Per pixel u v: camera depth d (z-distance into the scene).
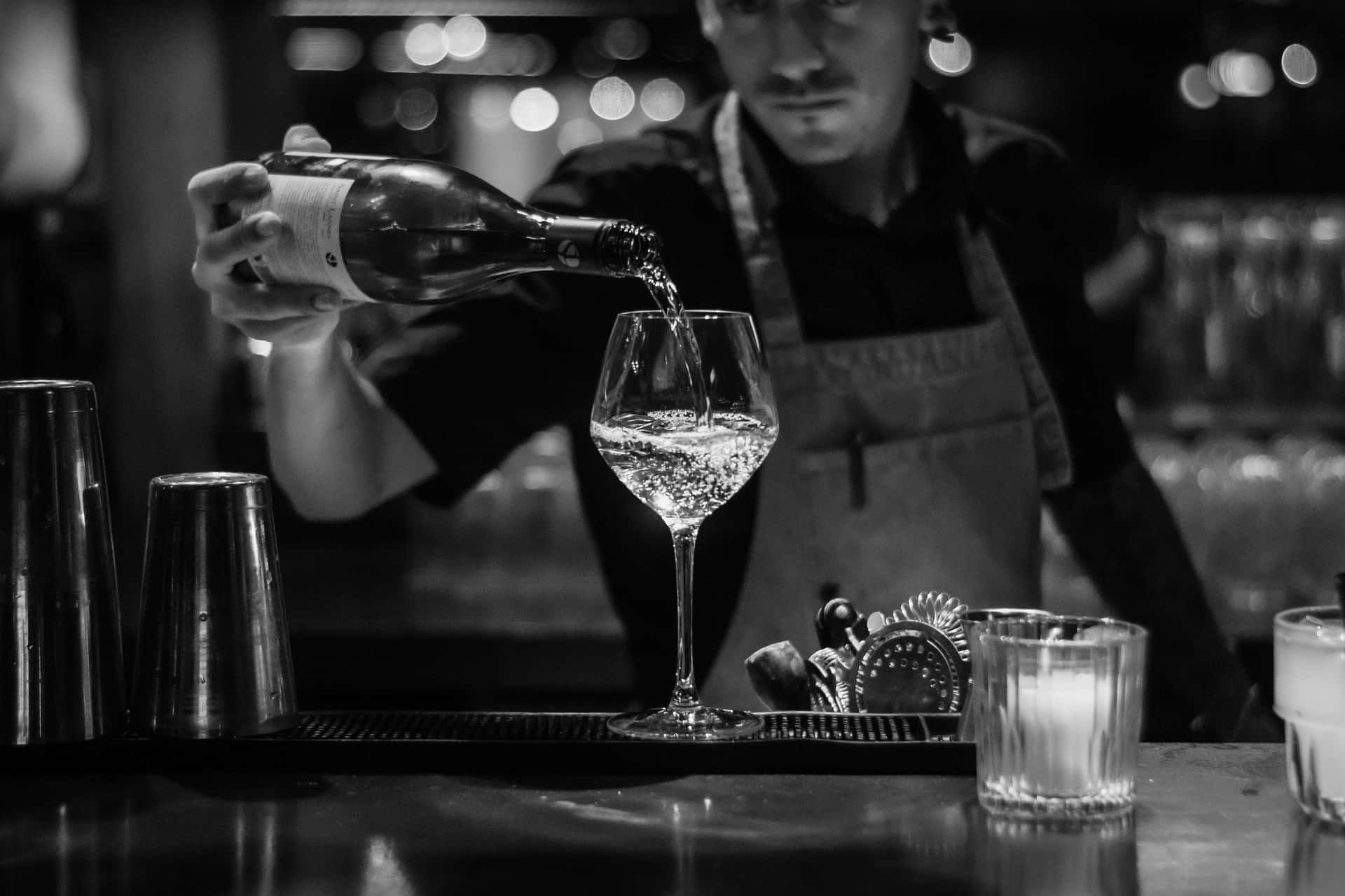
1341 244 3.34
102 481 1.20
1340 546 3.07
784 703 1.29
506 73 3.61
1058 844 1.00
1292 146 3.47
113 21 3.43
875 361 1.84
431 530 3.33
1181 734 1.71
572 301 1.79
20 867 0.97
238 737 1.16
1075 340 1.97
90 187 3.43
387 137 3.83
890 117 1.78
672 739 1.16
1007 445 1.89
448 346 1.70
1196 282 3.38
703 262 1.85
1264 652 3.05
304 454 1.59
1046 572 3.02
